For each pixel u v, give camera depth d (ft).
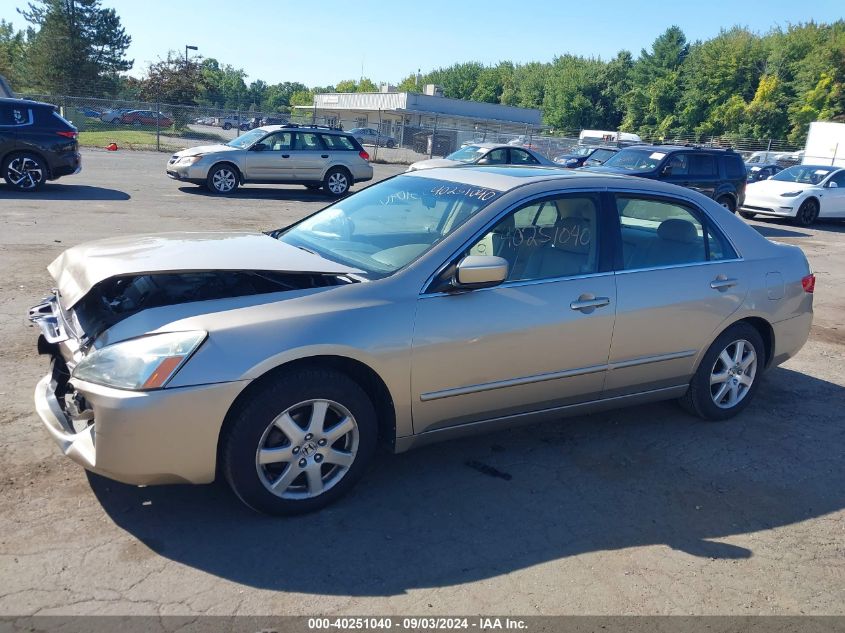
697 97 244.01
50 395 11.63
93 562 9.96
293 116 120.67
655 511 12.39
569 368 13.41
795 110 222.89
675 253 15.07
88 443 10.40
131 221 37.96
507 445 14.55
